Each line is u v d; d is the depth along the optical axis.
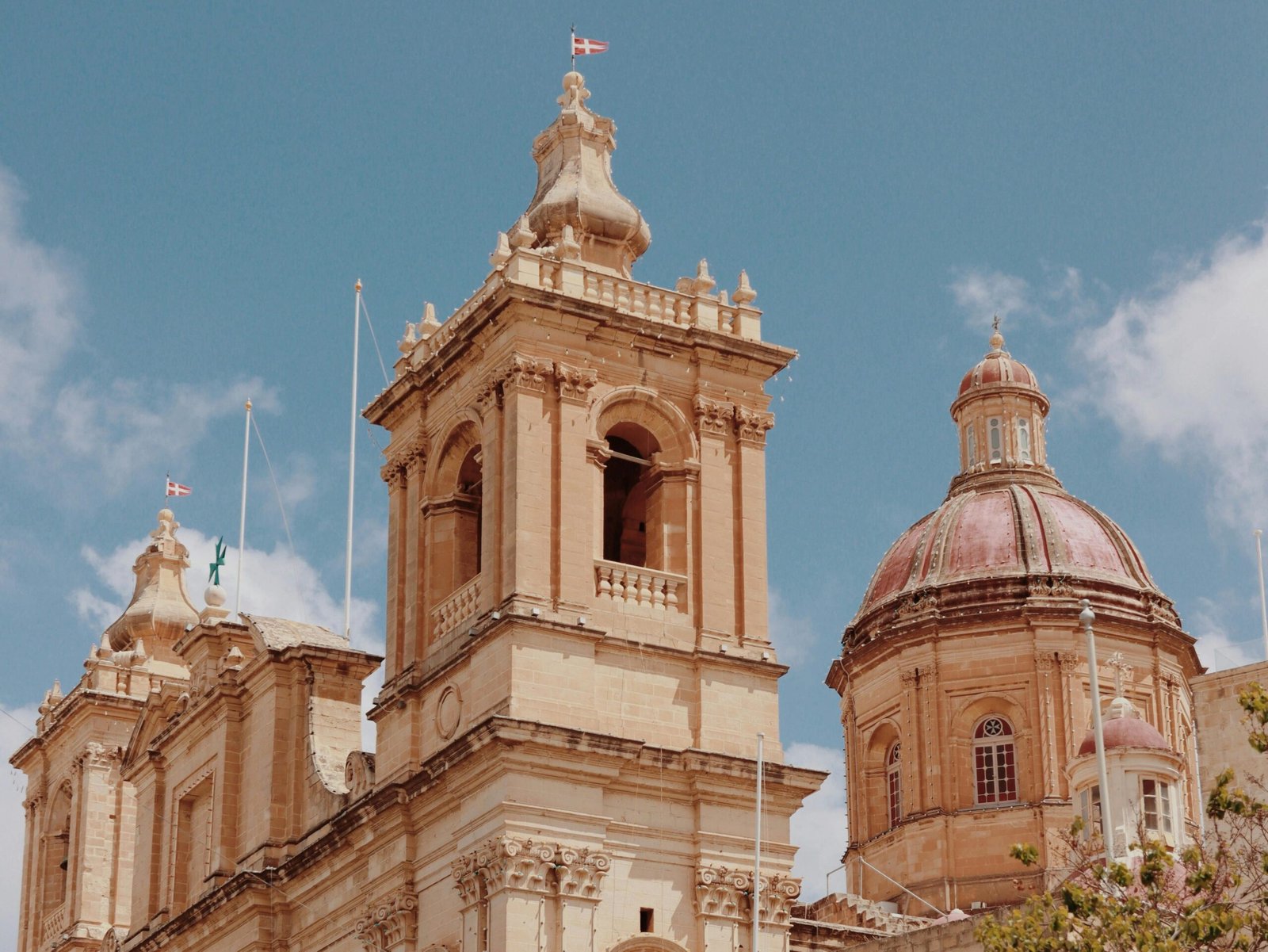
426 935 53.56
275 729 63.09
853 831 79.38
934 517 82.62
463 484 58.81
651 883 52.38
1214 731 51.62
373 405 60.38
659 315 57.34
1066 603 76.62
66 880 80.81
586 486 54.47
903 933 58.44
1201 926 41.88
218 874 63.72
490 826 51.28
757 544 56.28
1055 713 75.31
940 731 76.62
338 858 57.91
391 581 58.69
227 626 67.94
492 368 55.59
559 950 50.47
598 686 53.25
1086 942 41.72
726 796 53.59
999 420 84.69
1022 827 74.31
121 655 82.56
